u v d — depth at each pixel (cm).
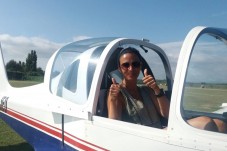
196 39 212
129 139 231
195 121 210
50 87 325
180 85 211
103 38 310
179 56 214
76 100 284
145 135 221
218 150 188
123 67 271
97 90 266
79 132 273
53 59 332
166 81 324
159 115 275
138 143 225
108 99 268
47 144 318
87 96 273
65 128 290
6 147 543
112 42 284
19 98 382
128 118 267
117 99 265
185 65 210
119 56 275
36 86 369
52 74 328
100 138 253
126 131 233
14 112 387
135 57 271
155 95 274
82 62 290
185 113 213
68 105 288
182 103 211
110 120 248
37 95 345
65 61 315
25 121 360
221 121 223
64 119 292
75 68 296
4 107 414
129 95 269
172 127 209
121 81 290
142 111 267
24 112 362
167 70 323
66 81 303
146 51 318
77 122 277
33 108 340
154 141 216
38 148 336
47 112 316
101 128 253
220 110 232
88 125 264
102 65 270
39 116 329
